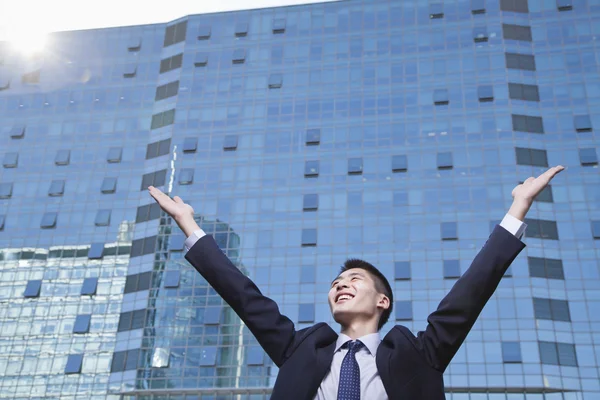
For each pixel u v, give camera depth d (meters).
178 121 72.94
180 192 69.12
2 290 68.19
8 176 73.56
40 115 76.81
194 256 5.79
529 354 57.16
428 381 5.09
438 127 67.88
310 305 61.91
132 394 61.19
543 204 63.03
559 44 70.19
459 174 65.44
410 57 71.81
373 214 64.94
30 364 64.44
